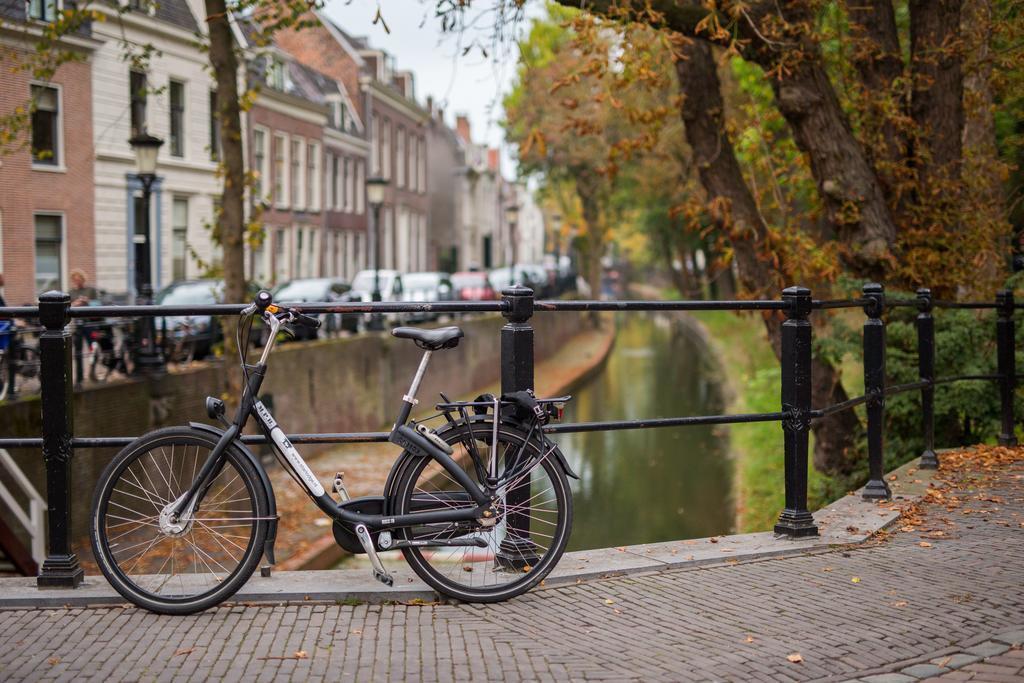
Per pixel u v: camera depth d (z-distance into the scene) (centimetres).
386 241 4988
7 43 2184
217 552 444
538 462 471
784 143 1451
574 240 6838
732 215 1373
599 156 3891
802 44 1039
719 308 545
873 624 433
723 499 1766
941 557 535
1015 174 1237
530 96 2969
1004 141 1185
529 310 482
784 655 399
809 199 1512
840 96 1251
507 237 9156
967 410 882
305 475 451
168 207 2828
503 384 482
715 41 1002
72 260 2439
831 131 1078
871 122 1123
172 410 1525
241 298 1552
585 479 2016
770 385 2217
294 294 2436
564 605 459
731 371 3209
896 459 919
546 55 3092
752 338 3553
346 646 405
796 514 569
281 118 3631
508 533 469
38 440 464
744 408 2366
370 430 2494
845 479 1064
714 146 1372
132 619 434
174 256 2872
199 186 2953
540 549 478
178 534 441
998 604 458
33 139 2323
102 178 2541
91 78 2498
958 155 1109
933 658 396
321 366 2202
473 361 3388
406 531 453
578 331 5406
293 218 3744
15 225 2269
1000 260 1091
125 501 448
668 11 976
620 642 412
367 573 490
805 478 571
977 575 502
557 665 387
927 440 770
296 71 4072
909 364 912
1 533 1161
